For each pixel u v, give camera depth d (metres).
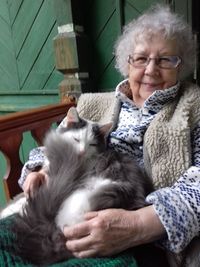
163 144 1.05
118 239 0.89
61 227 0.92
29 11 2.22
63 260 0.90
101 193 0.97
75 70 1.95
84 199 0.95
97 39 1.99
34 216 0.94
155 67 1.13
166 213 0.91
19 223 0.95
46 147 1.14
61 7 1.90
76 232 0.89
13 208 1.16
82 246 0.89
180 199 0.93
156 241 0.97
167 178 1.04
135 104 1.23
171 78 1.14
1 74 2.54
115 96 1.28
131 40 1.19
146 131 1.10
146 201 0.96
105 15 1.93
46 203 0.95
